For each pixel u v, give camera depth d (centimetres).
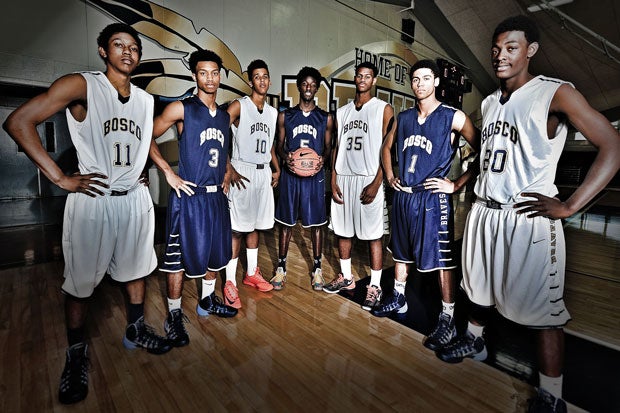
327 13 590
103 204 140
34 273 264
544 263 124
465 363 160
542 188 126
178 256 175
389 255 331
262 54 521
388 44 704
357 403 133
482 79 929
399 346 174
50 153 512
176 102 169
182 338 170
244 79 508
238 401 133
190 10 451
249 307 214
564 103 117
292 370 153
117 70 139
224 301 212
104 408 129
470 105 941
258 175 228
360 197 215
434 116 172
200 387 141
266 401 133
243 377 147
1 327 186
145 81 430
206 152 175
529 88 126
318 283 242
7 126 119
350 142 220
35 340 173
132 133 147
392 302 205
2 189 542
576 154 920
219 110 182
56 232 382
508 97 133
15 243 340
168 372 150
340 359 162
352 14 627
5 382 142
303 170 230
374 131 211
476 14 740
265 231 414
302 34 563
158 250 333
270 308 213
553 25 729
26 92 424
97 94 135
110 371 150
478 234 145
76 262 137
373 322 198
